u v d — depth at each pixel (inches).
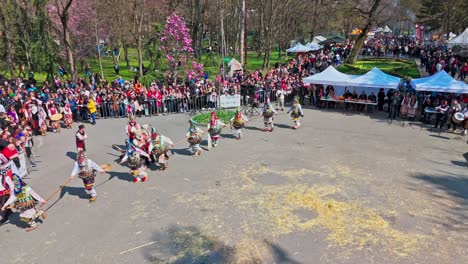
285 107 930.7
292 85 1013.8
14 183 342.3
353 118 813.2
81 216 379.9
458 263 294.0
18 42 1032.2
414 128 721.6
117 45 1724.9
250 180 462.0
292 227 350.6
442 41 1994.3
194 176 478.3
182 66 1187.9
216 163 524.7
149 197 419.8
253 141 632.4
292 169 497.7
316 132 689.0
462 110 692.1
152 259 306.5
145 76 1099.9
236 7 1676.9
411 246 317.7
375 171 489.7
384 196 413.7
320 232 341.7
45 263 303.9
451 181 456.8
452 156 552.7
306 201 401.4
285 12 1713.8
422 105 786.8
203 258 306.2
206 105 912.9
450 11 1839.3
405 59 1573.6
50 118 692.7
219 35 1936.5
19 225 367.2
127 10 1339.8
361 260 299.4
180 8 1921.8
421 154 560.7
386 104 920.3
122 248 322.7
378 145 605.9
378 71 885.8
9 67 1048.8
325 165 511.8
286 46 2154.3
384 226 349.7
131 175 485.7
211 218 370.0
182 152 575.2
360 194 418.6
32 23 1034.7
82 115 799.1
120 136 673.6
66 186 454.6
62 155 570.9
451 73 1109.1
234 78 1130.7
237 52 1921.8
